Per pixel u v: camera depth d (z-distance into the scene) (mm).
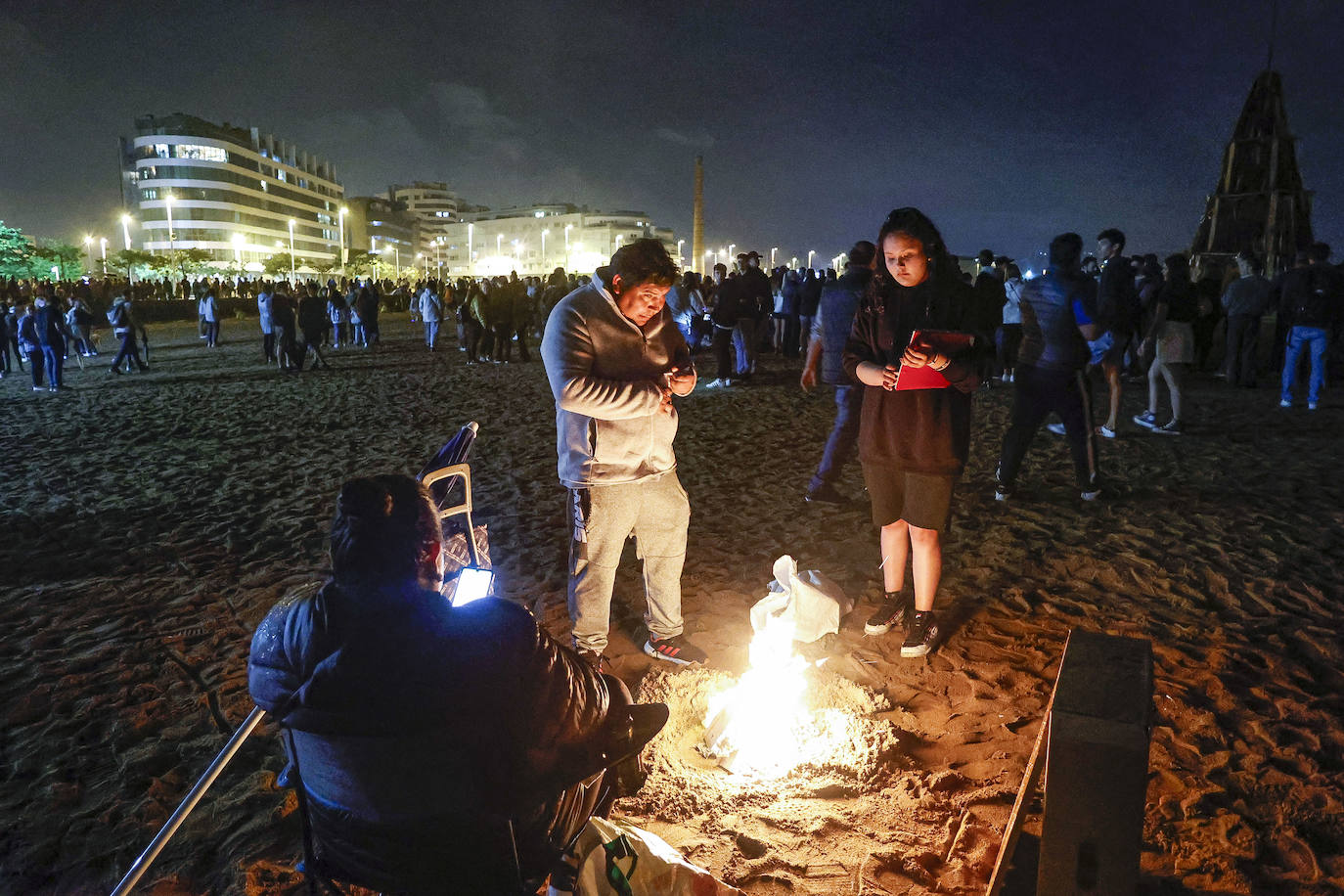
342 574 1644
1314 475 6902
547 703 1737
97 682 3871
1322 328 9781
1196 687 3506
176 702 3674
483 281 19359
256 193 140625
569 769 1812
